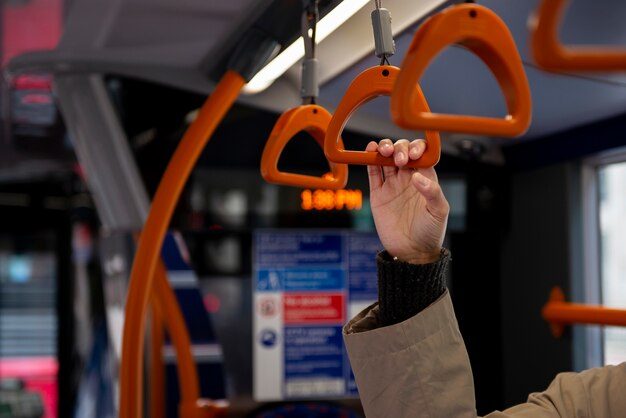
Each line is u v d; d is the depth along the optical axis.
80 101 3.11
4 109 3.38
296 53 2.37
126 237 4.10
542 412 1.50
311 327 3.88
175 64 3.05
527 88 0.94
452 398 1.30
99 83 3.06
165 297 3.42
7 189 5.34
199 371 3.82
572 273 3.54
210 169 3.42
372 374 1.33
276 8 1.97
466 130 0.91
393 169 1.34
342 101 1.25
